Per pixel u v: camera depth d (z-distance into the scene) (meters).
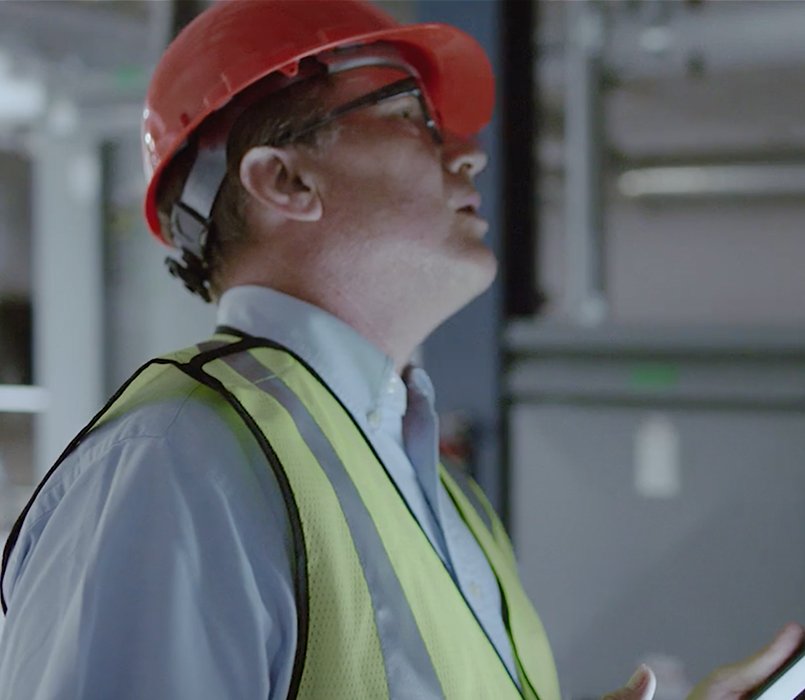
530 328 2.29
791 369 2.11
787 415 2.13
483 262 0.97
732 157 6.52
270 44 0.92
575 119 2.70
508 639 0.96
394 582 0.74
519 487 2.35
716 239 7.14
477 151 1.01
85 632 0.63
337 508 0.73
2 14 3.35
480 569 0.96
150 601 0.63
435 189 0.96
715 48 2.84
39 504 0.75
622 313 7.36
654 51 2.84
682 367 2.19
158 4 2.86
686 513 2.22
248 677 0.64
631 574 2.27
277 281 0.92
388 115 0.96
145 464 0.68
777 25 2.78
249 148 0.92
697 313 7.20
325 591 0.69
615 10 2.78
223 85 0.91
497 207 2.34
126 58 3.54
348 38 0.93
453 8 2.36
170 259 1.03
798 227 6.96
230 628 0.65
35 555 0.70
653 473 2.24
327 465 0.75
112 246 3.84
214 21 0.96
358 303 0.94
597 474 2.29
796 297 6.98
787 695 0.92
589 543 2.29
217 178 0.93
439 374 2.37
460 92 1.19
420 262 0.94
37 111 3.75
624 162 6.63
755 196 6.98
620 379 2.24
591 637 2.31
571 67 2.71
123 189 3.81
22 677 0.64
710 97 5.50
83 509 0.69
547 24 3.15
